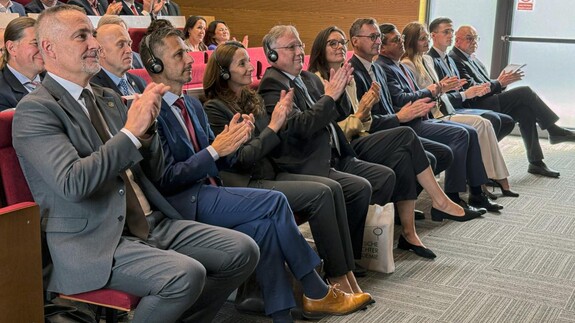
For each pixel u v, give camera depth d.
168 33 2.28
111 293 1.79
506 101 4.73
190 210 2.27
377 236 2.88
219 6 6.84
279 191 2.46
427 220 3.71
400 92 3.79
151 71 2.29
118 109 2.04
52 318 1.93
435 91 3.91
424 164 3.24
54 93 1.82
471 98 4.61
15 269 1.60
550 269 2.97
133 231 1.94
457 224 3.63
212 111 2.58
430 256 3.10
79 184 1.69
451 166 3.72
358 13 6.24
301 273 2.32
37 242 1.66
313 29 6.47
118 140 1.76
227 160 2.48
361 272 2.88
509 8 5.92
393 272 2.92
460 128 3.75
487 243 3.32
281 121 2.60
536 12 5.87
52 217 1.79
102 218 1.82
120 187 1.86
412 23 4.25
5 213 1.56
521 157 5.25
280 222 2.23
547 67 5.94
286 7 6.55
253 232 2.23
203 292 2.03
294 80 2.92
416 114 3.45
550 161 5.10
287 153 2.77
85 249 1.79
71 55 1.81
